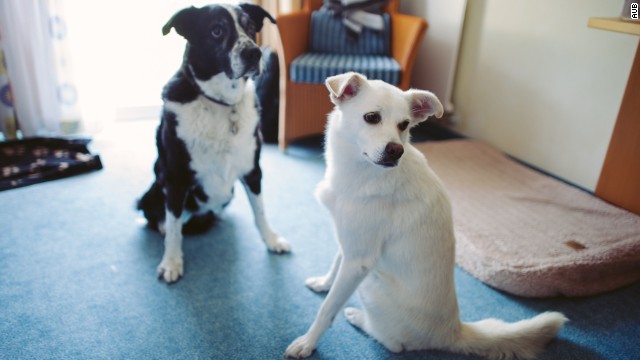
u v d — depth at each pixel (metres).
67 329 1.45
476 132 3.18
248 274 1.76
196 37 1.54
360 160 1.24
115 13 3.01
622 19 1.64
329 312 1.34
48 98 2.84
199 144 1.61
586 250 1.83
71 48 2.80
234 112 1.65
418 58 3.50
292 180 2.56
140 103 3.40
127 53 3.21
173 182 1.68
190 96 1.58
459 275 1.83
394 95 1.20
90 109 2.99
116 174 2.56
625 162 2.12
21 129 2.85
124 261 1.81
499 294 1.72
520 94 2.76
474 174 2.58
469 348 1.34
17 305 1.54
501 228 2.03
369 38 3.07
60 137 2.82
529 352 1.35
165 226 1.86
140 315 1.53
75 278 1.69
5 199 2.22
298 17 2.87
